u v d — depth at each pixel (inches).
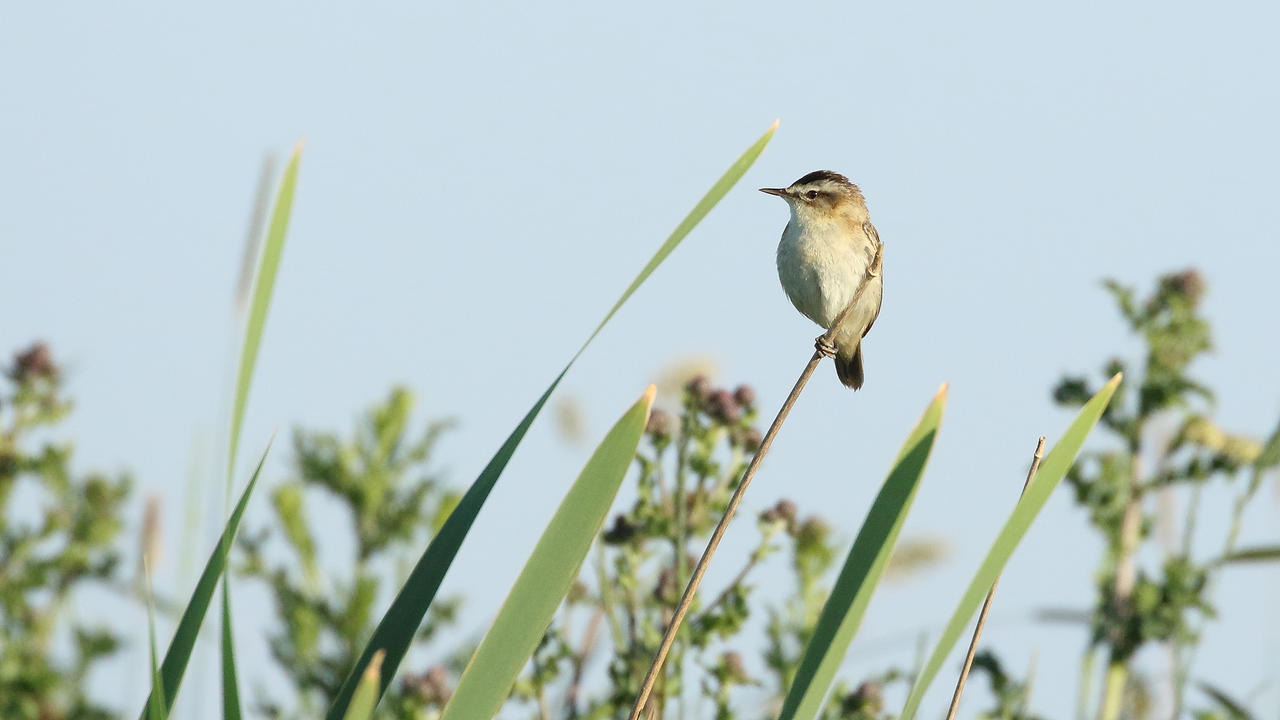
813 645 241.4
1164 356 501.0
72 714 465.4
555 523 226.8
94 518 492.7
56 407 505.0
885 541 241.6
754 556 407.5
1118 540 488.4
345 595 494.0
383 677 227.8
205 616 226.1
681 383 414.3
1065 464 236.4
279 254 237.5
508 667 223.0
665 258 235.9
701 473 411.5
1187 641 467.5
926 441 243.8
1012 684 450.6
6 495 494.9
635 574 404.8
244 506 232.1
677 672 388.2
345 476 514.6
